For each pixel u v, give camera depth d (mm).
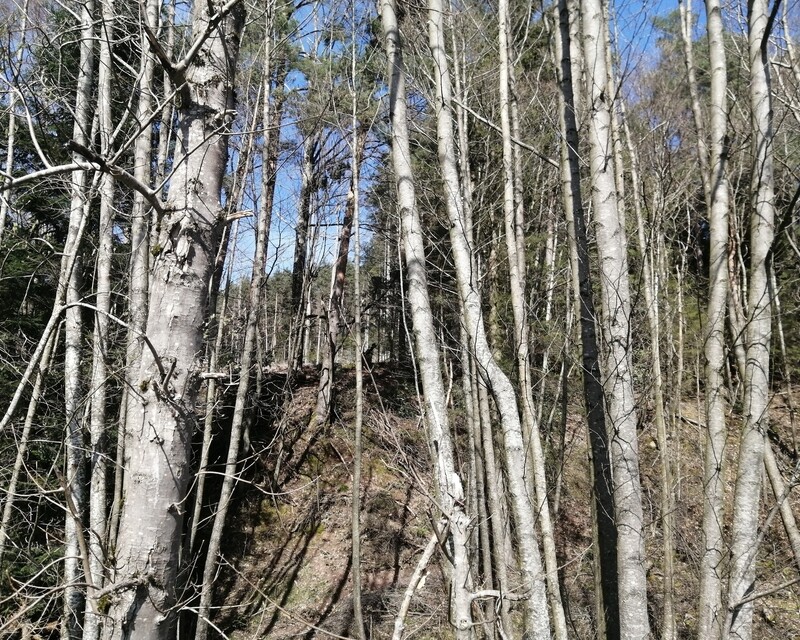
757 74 3795
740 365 5141
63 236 9406
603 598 4668
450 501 3088
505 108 5301
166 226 2855
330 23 8484
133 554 2656
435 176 7500
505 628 4992
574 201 4961
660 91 9453
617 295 3926
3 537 5277
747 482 3645
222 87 3031
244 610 8969
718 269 4340
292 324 14523
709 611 3998
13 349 7648
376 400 12688
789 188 6047
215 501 10414
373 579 9531
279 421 11203
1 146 7109
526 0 7465
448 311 8461
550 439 7852
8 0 4645
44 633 5398
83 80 5758
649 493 7766
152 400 2750
